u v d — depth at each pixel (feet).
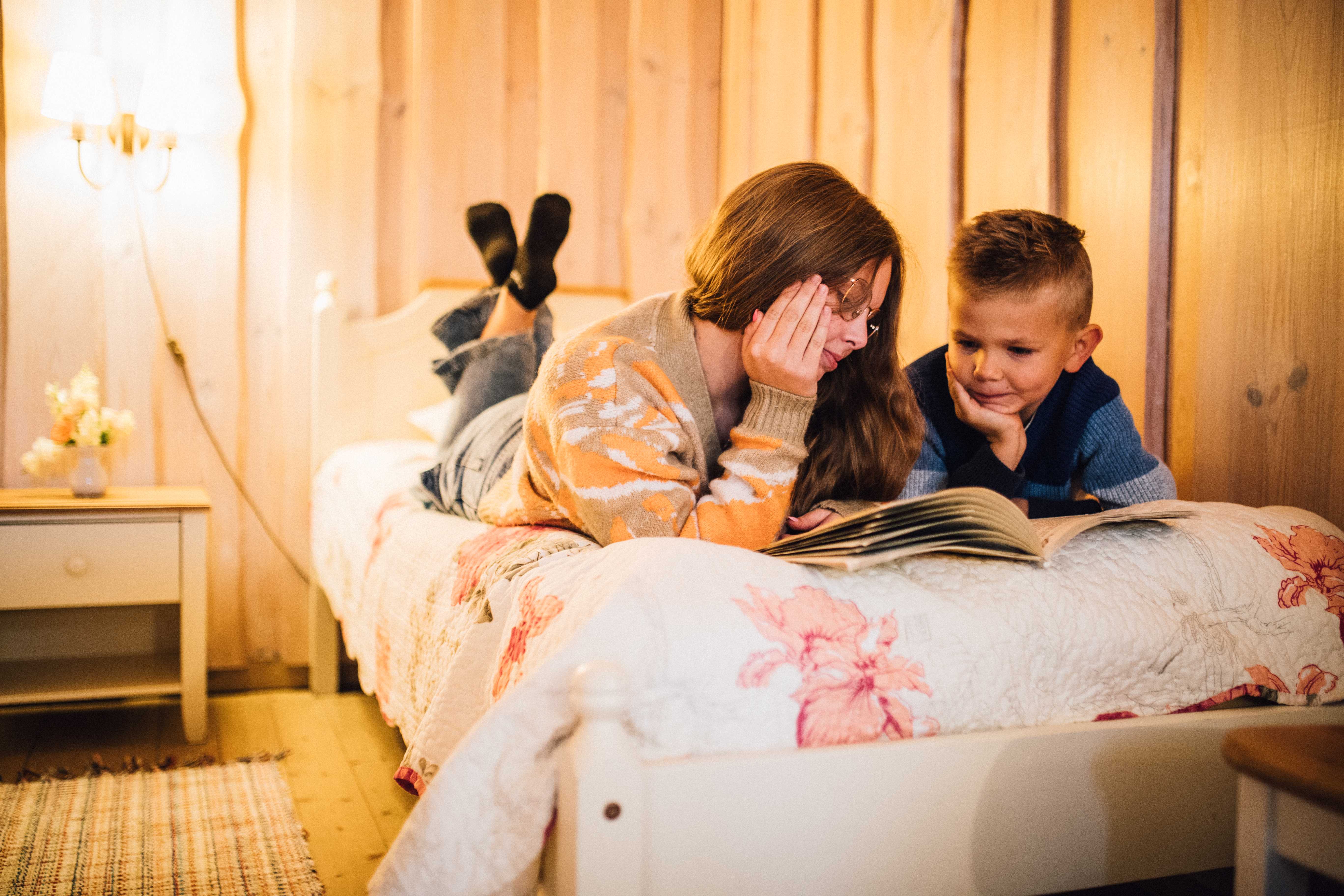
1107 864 2.29
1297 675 2.64
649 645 2.03
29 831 4.57
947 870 2.13
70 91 6.41
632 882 1.81
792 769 1.99
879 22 6.75
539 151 8.02
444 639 3.23
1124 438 3.77
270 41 7.30
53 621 6.97
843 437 3.46
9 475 6.78
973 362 3.60
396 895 1.88
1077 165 5.11
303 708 6.96
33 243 6.77
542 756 1.94
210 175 7.18
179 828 4.64
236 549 7.36
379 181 7.63
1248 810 1.82
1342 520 3.82
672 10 8.34
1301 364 3.99
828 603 2.26
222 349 7.27
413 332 7.54
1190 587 2.65
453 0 7.75
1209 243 4.41
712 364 3.38
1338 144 3.83
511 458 4.44
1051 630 2.39
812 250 3.03
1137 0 4.72
